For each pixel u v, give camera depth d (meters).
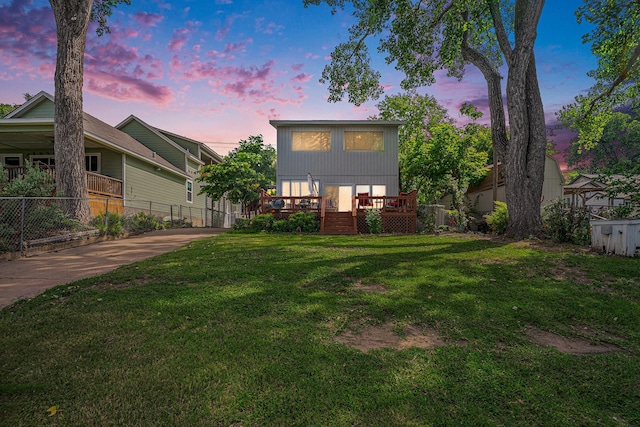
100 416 2.02
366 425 1.97
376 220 13.52
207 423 1.96
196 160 25.33
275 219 14.53
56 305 3.93
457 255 7.48
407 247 8.80
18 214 8.13
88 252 7.94
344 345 3.06
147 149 21.16
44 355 2.75
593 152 41.66
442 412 2.11
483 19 12.98
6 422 1.95
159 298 4.21
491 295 4.62
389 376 2.53
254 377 2.46
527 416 2.11
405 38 12.84
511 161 10.65
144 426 1.93
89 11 11.11
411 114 27.73
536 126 10.46
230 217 33.69
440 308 4.08
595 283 5.26
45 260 6.87
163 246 9.11
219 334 3.21
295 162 17.58
